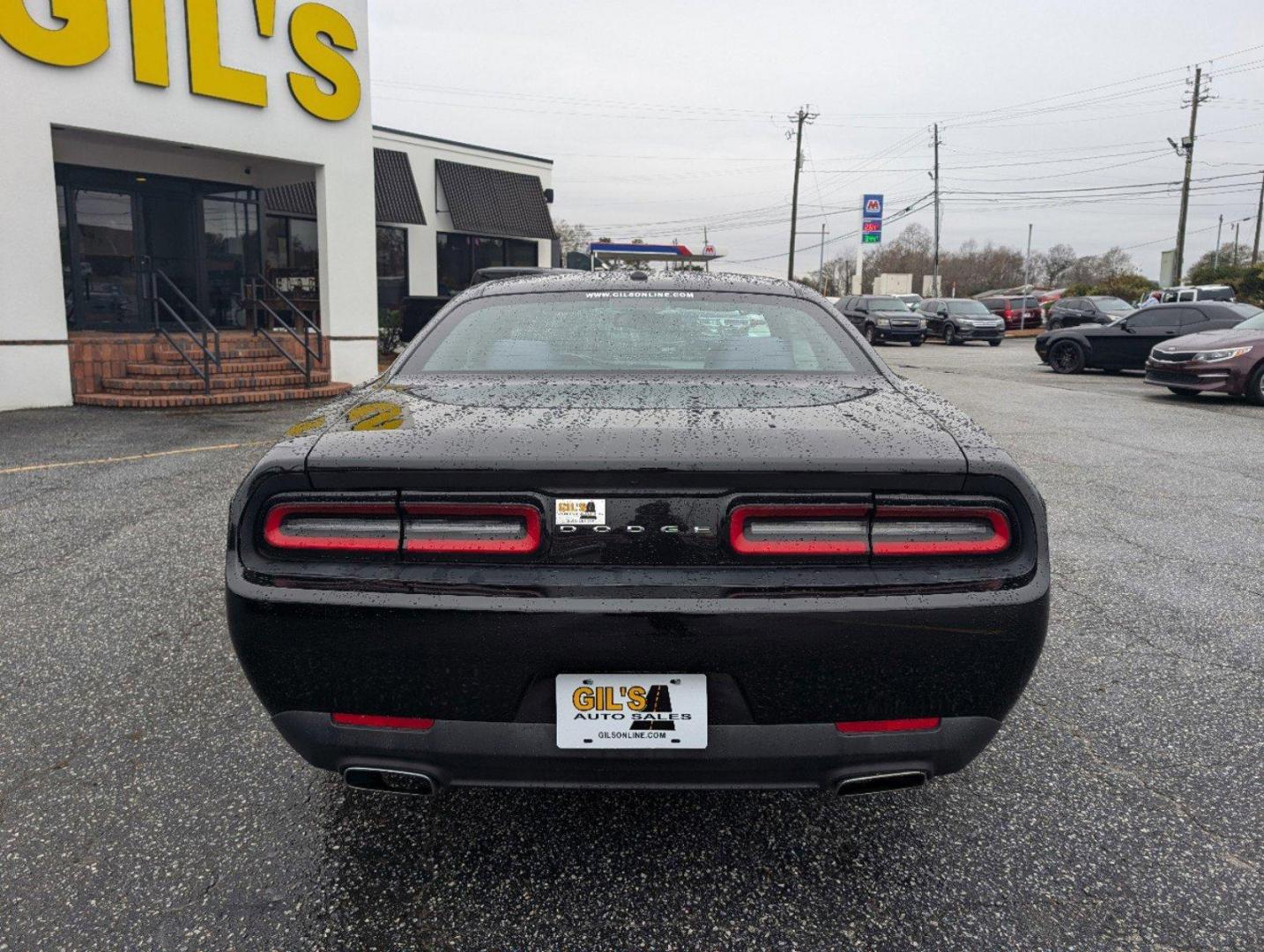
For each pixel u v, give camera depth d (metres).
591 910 1.99
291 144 12.71
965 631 1.79
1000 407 11.21
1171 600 4.01
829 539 1.80
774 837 2.27
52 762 2.60
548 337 2.70
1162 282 45.66
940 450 1.85
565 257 29.81
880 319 28.11
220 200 14.96
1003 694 1.84
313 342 13.79
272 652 1.84
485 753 1.83
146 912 1.97
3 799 2.41
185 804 2.39
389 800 2.43
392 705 1.82
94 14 10.42
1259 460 7.47
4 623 3.64
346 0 13.12
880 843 2.24
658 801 2.43
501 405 2.15
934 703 1.82
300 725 1.88
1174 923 1.95
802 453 1.80
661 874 2.12
